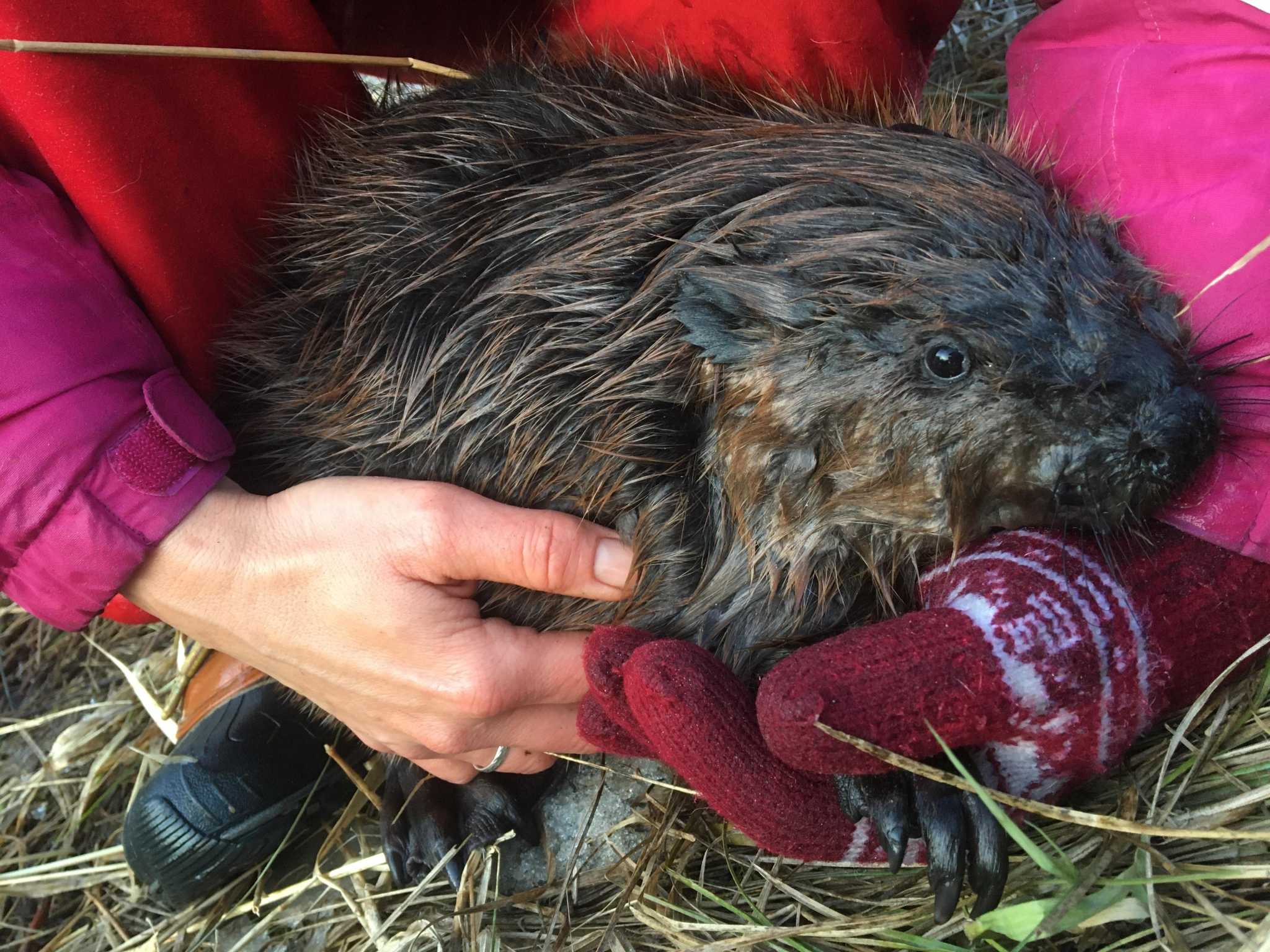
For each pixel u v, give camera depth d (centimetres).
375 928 44
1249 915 32
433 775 46
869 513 36
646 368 37
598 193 39
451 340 39
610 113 42
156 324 40
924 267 34
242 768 48
